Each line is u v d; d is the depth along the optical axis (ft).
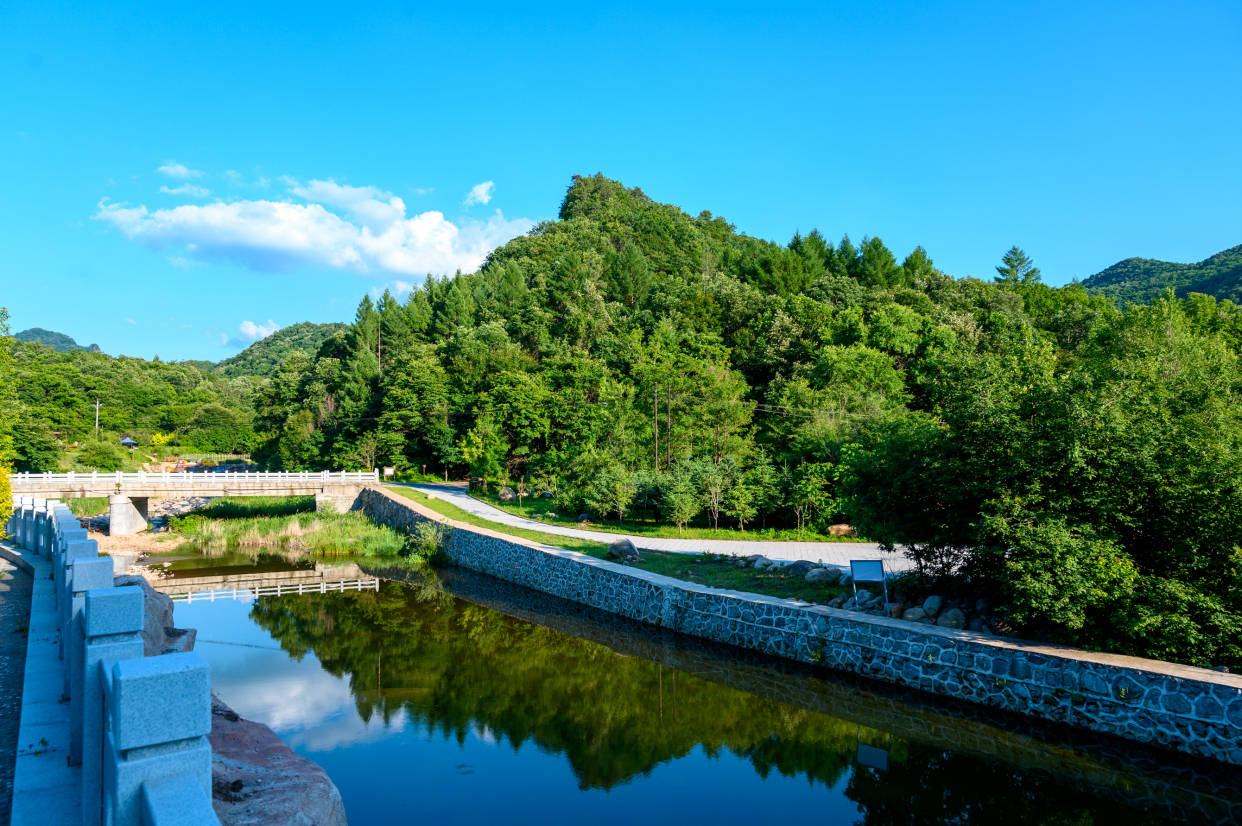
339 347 316.60
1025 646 45.21
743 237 479.82
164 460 293.02
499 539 99.50
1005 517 45.50
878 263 279.49
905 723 45.55
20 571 52.65
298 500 171.01
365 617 77.61
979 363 52.01
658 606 69.56
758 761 40.86
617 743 43.52
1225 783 35.78
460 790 37.11
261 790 20.84
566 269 301.43
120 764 11.02
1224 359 97.86
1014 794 35.86
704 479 106.83
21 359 310.04
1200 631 41.27
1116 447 44.37
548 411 173.37
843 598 59.57
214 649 65.21
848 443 108.99
